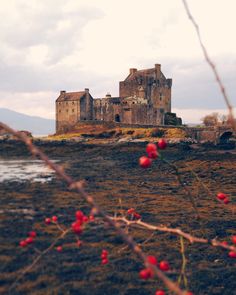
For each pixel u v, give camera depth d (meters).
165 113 96.12
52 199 21.69
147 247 13.77
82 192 2.10
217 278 11.34
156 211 20.86
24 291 9.52
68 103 94.44
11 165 42.31
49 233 14.34
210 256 13.18
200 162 47.25
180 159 50.03
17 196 22.39
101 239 13.80
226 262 12.62
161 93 95.12
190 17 2.24
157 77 93.50
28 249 12.29
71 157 55.41
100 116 94.31
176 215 19.95
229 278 11.38
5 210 18.14
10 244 12.70
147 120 88.94
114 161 49.56
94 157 55.16
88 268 11.27
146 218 18.95
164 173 39.12
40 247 12.60
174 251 13.58
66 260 11.67
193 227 17.47
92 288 10.07
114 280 10.66
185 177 36.91
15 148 63.44
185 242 14.59
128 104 88.81
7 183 27.77
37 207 19.25
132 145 66.00
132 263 11.94
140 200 24.16
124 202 23.22
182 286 10.70
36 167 40.16
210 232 16.64
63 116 95.69
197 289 10.59
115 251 12.73
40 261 11.40
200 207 22.44
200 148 65.12
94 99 95.50
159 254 13.16
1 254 11.70
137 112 88.12
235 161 48.50
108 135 77.94
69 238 13.77
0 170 36.91
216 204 23.55
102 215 2.07
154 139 71.69
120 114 90.44
